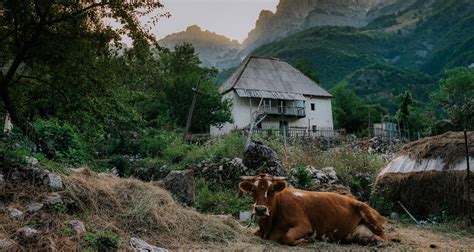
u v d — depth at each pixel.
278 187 7.38
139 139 20.11
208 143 18.97
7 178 7.12
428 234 9.01
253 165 13.84
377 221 7.72
